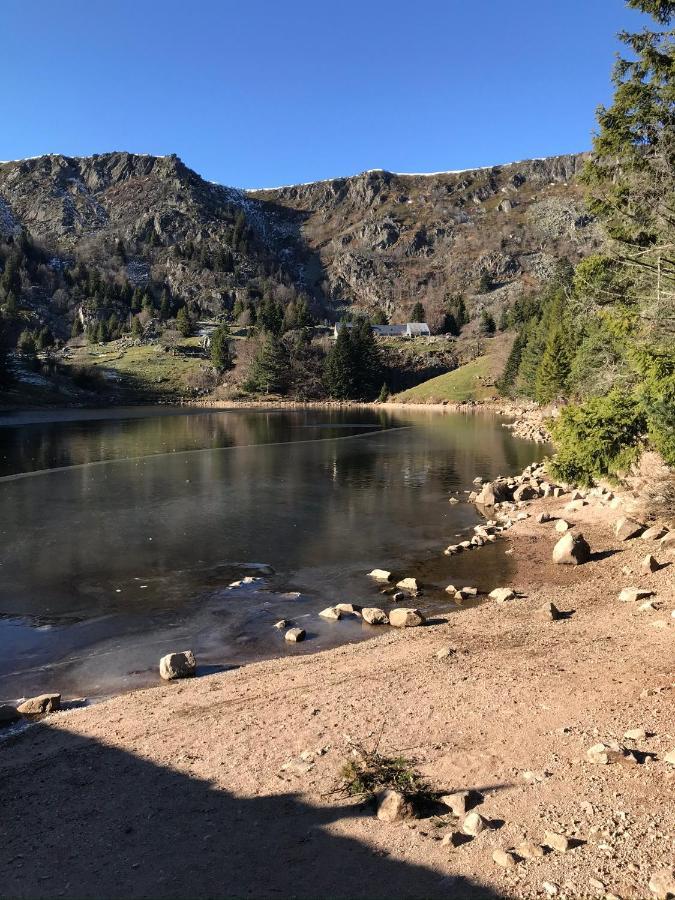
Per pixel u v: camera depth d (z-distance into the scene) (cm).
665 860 404
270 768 595
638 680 727
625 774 520
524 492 2362
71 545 1695
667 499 1677
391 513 2128
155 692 853
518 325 12169
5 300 17462
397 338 16212
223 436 5003
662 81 1898
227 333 14875
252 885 423
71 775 616
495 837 451
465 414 8131
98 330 16112
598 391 2592
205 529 1891
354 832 476
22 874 451
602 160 2083
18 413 7956
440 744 616
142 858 464
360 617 1191
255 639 1088
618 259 2000
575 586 1288
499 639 969
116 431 5478
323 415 8050
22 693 884
